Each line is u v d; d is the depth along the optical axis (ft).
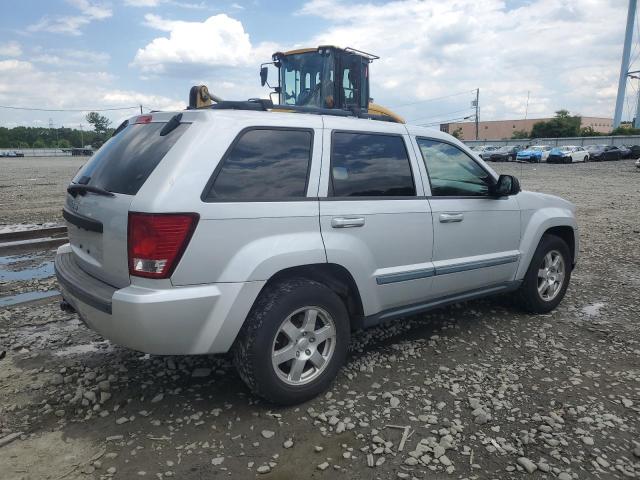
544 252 16.79
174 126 10.77
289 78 38.14
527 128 386.32
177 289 9.66
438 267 13.69
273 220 10.57
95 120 425.69
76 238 12.12
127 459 9.35
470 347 14.47
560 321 16.66
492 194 15.20
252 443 9.85
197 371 12.78
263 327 10.37
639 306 18.20
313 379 11.34
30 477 8.84
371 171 12.55
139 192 9.79
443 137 14.57
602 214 42.80
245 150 10.65
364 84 37.99
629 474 9.09
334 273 12.06
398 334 15.42
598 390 12.01
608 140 197.98
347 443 9.89
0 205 46.03
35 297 18.76
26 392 11.74
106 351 14.01
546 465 9.23
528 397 11.67
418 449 9.68
